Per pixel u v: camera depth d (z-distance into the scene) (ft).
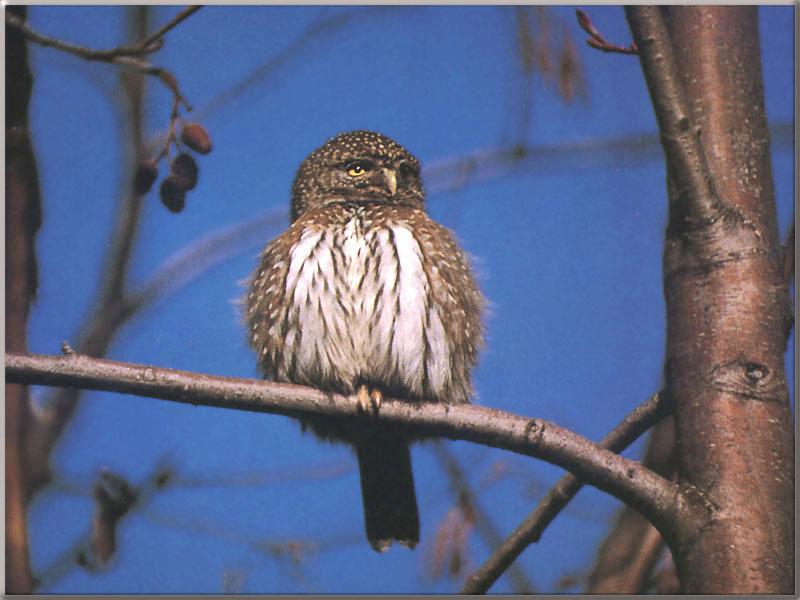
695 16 24.49
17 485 14.52
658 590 22.90
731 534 20.31
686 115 22.13
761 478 20.68
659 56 22.12
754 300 21.80
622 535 22.53
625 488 22.07
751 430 20.99
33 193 15.53
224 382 25.48
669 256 22.81
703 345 21.76
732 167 23.20
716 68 23.98
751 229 22.34
